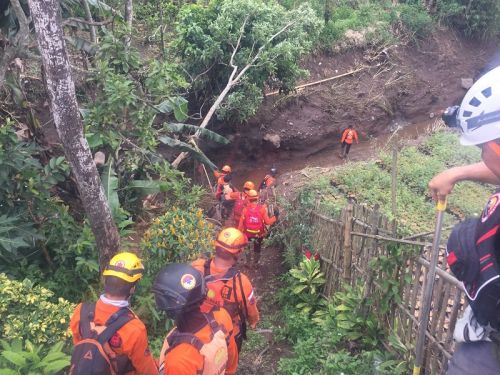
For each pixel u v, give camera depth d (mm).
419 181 12766
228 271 4238
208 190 14828
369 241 6277
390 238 5289
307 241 8727
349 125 17312
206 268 4324
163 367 3281
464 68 21047
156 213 11055
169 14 16750
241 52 13977
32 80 12992
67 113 5891
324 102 17812
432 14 21141
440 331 4719
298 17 14312
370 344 6090
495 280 1784
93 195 6480
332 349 6258
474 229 1920
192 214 7598
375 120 18516
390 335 5613
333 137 17703
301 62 18016
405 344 5359
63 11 9164
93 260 7363
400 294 5465
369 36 19391
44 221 7734
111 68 8484
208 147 15812
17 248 7566
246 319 4410
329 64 18609
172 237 7059
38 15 5410
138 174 10633
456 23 21438
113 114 8227
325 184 12492
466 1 20891
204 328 3104
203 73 14055
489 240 1839
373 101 18562
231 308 4148
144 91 9781
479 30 21422
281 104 17062
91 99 9297
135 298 6941
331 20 19328
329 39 18688
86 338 3344
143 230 10000
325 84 18172
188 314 3090
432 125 18641
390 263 5477
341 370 5594
